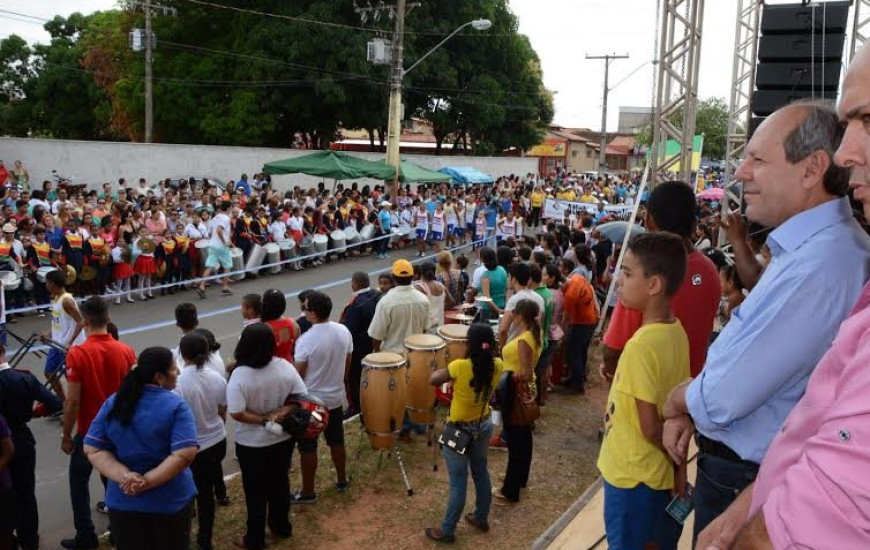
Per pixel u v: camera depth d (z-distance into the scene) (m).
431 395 6.92
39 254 12.80
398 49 22.72
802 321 1.71
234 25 31.44
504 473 6.57
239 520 5.75
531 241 15.72
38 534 5.51
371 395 6.21
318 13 29.78
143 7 31.52
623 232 11.62
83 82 41.38
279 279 17.28
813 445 0.93
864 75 1.02
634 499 2.86
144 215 15.06
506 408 5.78
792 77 9.33
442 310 9.21
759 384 1.78
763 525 1.08
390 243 21.70
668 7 11.05
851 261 1.73
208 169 26.03
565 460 6.85
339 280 17.20
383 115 32.97
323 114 33.00
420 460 6.88
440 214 21.64
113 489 4.08
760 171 1.94
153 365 4.07
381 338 7.41
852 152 1.04
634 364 2.79
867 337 0.98
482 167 38.59
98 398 5.26
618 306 3.35
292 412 5.09
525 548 5.25
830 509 0.86
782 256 1.86
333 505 5.95
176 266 15.28
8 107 44.12
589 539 4.85
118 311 13.47
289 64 29.80
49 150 22.28
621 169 75.44
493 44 37.25
